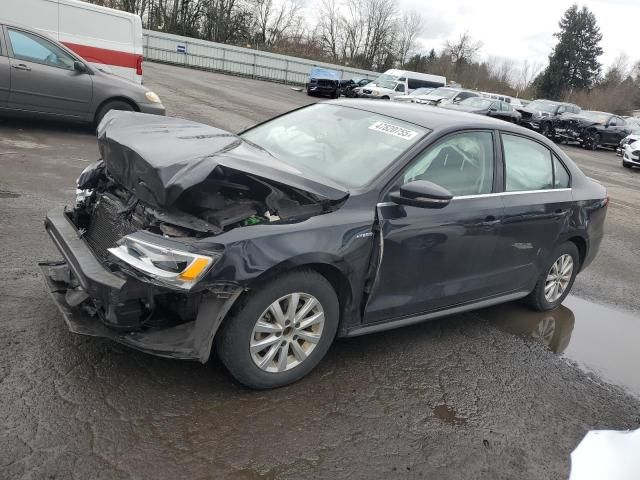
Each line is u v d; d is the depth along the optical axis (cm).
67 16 1201
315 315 325
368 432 301
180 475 250
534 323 489
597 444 227
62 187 650
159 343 289
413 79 2944
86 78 932
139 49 1295
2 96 871
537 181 457
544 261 476
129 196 326
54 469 241
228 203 294
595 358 439
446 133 384
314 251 303
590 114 2588
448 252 380
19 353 317
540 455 307
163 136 337
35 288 394
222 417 293
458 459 292
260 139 429
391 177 348
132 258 274
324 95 3294
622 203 1156
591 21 8081
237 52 3959
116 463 250
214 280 275
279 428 292
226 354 299
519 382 382
